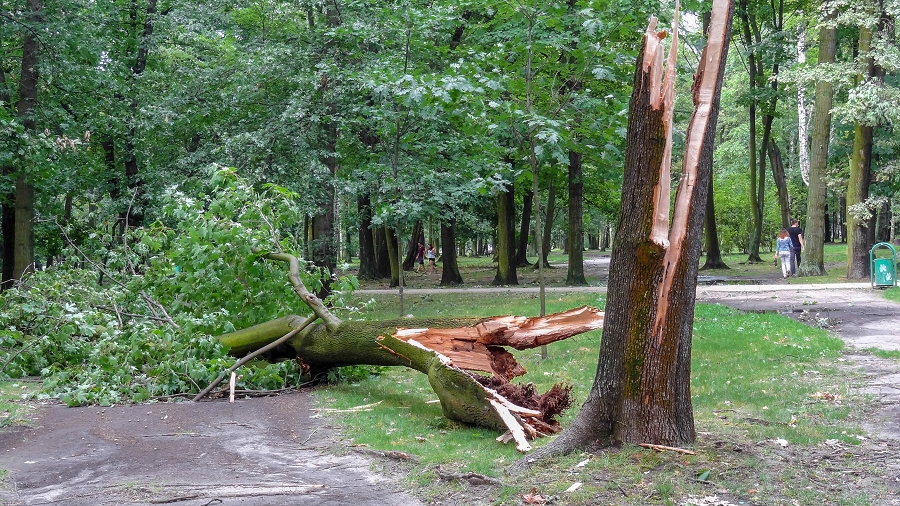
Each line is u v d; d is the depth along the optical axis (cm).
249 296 1032
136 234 1169
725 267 2995
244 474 529
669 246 516
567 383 806
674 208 521
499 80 960
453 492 470
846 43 2791
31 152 1500
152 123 1692
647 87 505
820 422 619
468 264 4697
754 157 3356
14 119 1566
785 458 508
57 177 1880
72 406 795
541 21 980
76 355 966
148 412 755
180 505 461
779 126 4431
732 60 4847
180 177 1641
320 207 1666
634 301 520
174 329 999
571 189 2352
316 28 1598
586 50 969
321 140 1593
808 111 4619
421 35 1229
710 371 859
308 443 618
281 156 1558
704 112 523
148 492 486
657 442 521
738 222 4866
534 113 917
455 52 1119
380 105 1331
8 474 535
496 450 567
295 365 912
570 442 529
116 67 1898
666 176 507
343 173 1731
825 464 498
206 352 892
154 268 1084
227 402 810
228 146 1538
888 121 2212
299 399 814
